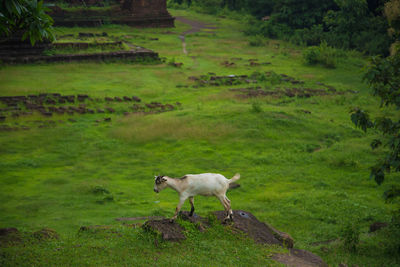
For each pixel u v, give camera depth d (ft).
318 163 59.67
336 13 185.47
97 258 20.95
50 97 91.81
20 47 127.34
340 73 140.87
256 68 143.13
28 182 49.37
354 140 70.64
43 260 20.27
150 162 59.77
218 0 306.96
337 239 34.91
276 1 222.07
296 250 26.48
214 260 21.90
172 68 137.08
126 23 215.31
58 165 57.21
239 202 46.03
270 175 54.90
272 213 42.16
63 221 35.73
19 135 67.87
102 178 52.70
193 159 60.39
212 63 150.20
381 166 28.48
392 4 108.58
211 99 97.81
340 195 46.78
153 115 82.07
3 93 93.50
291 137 71.00
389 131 29.35
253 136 69.82
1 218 36.76
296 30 204.33
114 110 86.53
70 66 126.21
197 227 25.16
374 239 32.78
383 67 28.35
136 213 39.52
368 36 179.52
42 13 21.81
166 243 23.11
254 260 22.76
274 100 98.73
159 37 197.77
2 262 19.53
